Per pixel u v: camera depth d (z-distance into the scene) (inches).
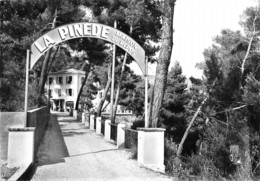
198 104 1123.3
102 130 795.4
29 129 342.6
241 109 724.7
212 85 900.6
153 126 474.3
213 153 626.2
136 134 472.4
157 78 483.5
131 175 345.4
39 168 357.7
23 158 340.2
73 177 323.3
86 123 1116.5
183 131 1155.3
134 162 417.7
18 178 273.0
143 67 429.4
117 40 419.2
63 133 793.6
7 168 325.1
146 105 432.8
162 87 480.7
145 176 345.7
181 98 1477.6
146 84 433.7
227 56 935.0
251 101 669.3
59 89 3006.9
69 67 3211.1
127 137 545.3
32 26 827.4
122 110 2748.5
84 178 320.8
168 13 487.5
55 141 608.1
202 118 1040.8
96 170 361.1
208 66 903.1
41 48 379.2
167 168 414.3
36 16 997.8
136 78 2114.9
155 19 920.9
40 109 582.2
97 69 2116.1
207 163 543.8
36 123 446.9
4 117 370.6
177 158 454.6
